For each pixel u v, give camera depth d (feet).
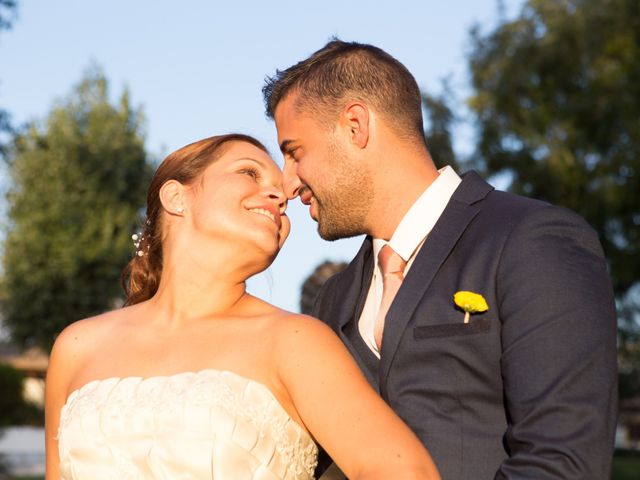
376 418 7.47
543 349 7.58
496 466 7.88
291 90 9.50
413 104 9.28
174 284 8.59
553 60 51.31
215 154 8.74
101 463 7.80
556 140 51.55
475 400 8.07
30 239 88.28
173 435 7.59
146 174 92.17
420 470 7.17
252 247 8.37
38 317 88.43
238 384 7.80
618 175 50.78
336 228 9.33
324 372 7.74
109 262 88.43
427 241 8.74
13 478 68.03
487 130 51.88
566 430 7.27
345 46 9.46
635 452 109.19
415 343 8.29
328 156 9.16
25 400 88.33
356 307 9.34
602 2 51.88
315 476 8.85
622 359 64.54
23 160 88.74
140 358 8.28
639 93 50.62
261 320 8.21
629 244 50.98
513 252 8.14
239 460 7.57
